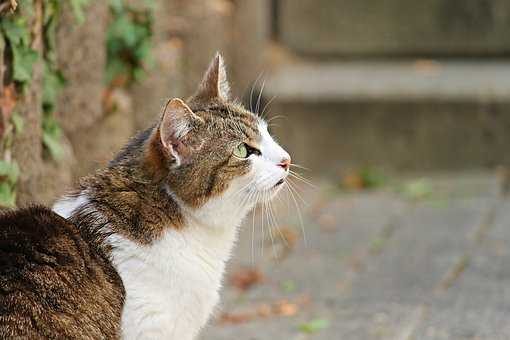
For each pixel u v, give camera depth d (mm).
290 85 12289
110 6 8594
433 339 7465
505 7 13117
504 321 7738
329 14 13406
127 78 8977
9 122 6406
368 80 12508
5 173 6254
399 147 11992
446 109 11859
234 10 11617
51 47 7148
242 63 11797
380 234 10023
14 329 5152
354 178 11727
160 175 5809
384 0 13281
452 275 8828
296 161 12031
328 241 9875
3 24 6250
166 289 5730
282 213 10672
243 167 5965
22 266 5352
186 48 10219
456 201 10945
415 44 13344
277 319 8008
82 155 8227
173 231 5809
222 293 8609
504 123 11812
